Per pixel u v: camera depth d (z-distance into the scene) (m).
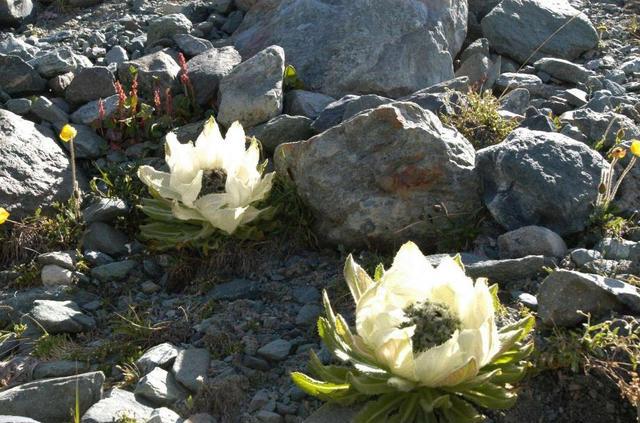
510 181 5.28
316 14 7.20
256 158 5.46
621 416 4.16
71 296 5.40
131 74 6.91
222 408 4.42
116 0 8.59
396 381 3.81
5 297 5.49
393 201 5.34
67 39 7.84
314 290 5.20
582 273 4.54
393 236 5.36
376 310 3.98
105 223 5.89
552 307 4.41
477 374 3.96
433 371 3.83
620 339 4.24
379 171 5.35
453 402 4.03
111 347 4.91
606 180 5.32
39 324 5.04
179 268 5.49
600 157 5.43
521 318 4.54
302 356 4.69
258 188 5.45
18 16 8.20
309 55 6.99
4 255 5.79
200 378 4.53
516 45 7.48
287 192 5.60
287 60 7.01
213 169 5.51
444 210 5.34
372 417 3.94
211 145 5.50
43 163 6.12
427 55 7.04
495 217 5.25
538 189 5.20
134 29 7.98
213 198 5.29
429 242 5.39
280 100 6.38
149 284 5.46
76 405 4.27
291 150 5.57
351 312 4.95
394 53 6.96
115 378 4.70
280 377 4.61
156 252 5.70
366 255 5.39
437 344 3.96
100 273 5.54
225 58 6.96
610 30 7.93
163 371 4.60
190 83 6.74
